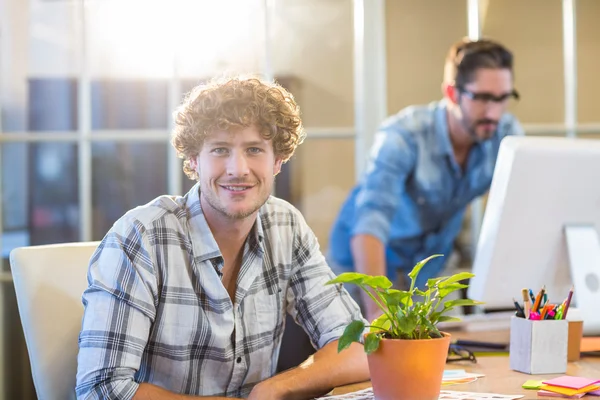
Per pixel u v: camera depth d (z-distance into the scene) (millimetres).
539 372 1498
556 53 3068
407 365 1174
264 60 2984
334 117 3004
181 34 2982
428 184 2781
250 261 1542
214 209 1443
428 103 3004
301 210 3012
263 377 1590
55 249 1599
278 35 2980
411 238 2908
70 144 3020
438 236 2928
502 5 3031
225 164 1394
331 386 1461
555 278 1840
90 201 3023
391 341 1180
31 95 3006
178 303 1474
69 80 3006
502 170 1726
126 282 1413
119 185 3021
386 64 2990
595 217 1809
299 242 1654
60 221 3029
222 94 1391
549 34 3064
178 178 3010
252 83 1431
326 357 1494
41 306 1545
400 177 2719
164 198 1522
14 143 3021
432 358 1180
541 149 1703
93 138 3008
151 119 3004
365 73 2994
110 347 1386
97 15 2992
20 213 3031
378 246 2615
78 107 3012
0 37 2982
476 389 1371
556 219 1779
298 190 3008
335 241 2969
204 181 1418
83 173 3016
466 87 2598
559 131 3084
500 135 2803
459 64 2623
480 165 2805
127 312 1408
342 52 2998
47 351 1538
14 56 2996
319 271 1661
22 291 1548
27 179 3027
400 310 1200
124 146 3018
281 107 1442
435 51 3006
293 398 1408
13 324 3016
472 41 2631
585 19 3070
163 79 3000
